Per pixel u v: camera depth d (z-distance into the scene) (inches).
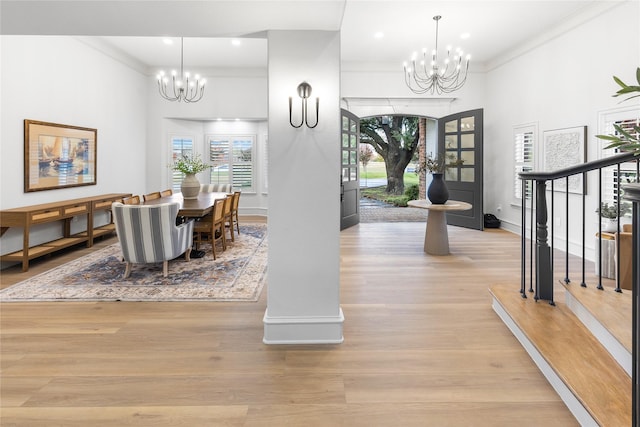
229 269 169.5
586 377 71.6
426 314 118.0
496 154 275.6
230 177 337.7
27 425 66.2
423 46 244.1
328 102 96.0
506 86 259.8
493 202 282.5
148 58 273.6
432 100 292.8
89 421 67.4
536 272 112.4
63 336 102.0
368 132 486.9
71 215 192.5
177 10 85.4
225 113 304.2
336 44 95.0
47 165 192.5
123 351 93.7
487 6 183.3
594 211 181.0
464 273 163.9
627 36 161.5
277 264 98.3
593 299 95.3
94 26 96.5
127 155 271.9
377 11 189.2
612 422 58.6
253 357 91.3
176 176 313.4
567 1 176.7
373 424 67.2
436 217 199.6
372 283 149.9
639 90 63.1
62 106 204.2
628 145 66.1
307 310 99.3
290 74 95.2
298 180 97.2
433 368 85.9
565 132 199.8
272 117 95.8
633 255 45.9
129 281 151.0
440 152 298.8
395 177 488.4
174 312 120.0
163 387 78.2
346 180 287.4
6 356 90.7
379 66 286.4
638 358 45.9
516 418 68.7
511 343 98.1
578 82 190.9
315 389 77.9
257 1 79.4
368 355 92.1
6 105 168.9
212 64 290.0
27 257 163.3
